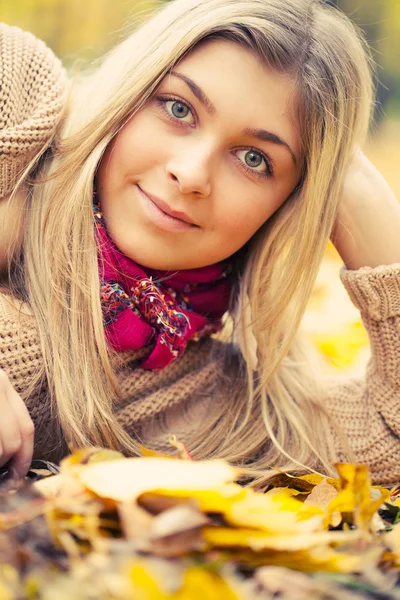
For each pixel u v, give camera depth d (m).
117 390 0.81
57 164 0.84
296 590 0.54
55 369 0.78
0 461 0.70
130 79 0.81
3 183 0.81
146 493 0.57
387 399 0.86
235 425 0.86
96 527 0.57
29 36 0.85
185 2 0.83
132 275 0.81
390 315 0.86
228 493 0.58
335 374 1.02
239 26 0.79
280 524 0.57
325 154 0.84
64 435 0.78
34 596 0.53
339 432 0.86
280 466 0.84
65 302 0.80
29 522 0.56
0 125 0.81
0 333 0.77
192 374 0.86
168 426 0.84
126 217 0.81
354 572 0.57
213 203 0.80
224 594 0.53
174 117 0.79
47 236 0.81
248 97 0.79
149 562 0.54
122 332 0.80
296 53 0.81
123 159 0.80
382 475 0.85
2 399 0.70
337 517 0.63
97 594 0.52
